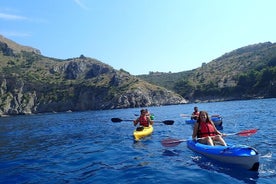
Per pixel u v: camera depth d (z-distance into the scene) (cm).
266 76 10931
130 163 1055
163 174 877
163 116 4025
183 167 948
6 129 3406
